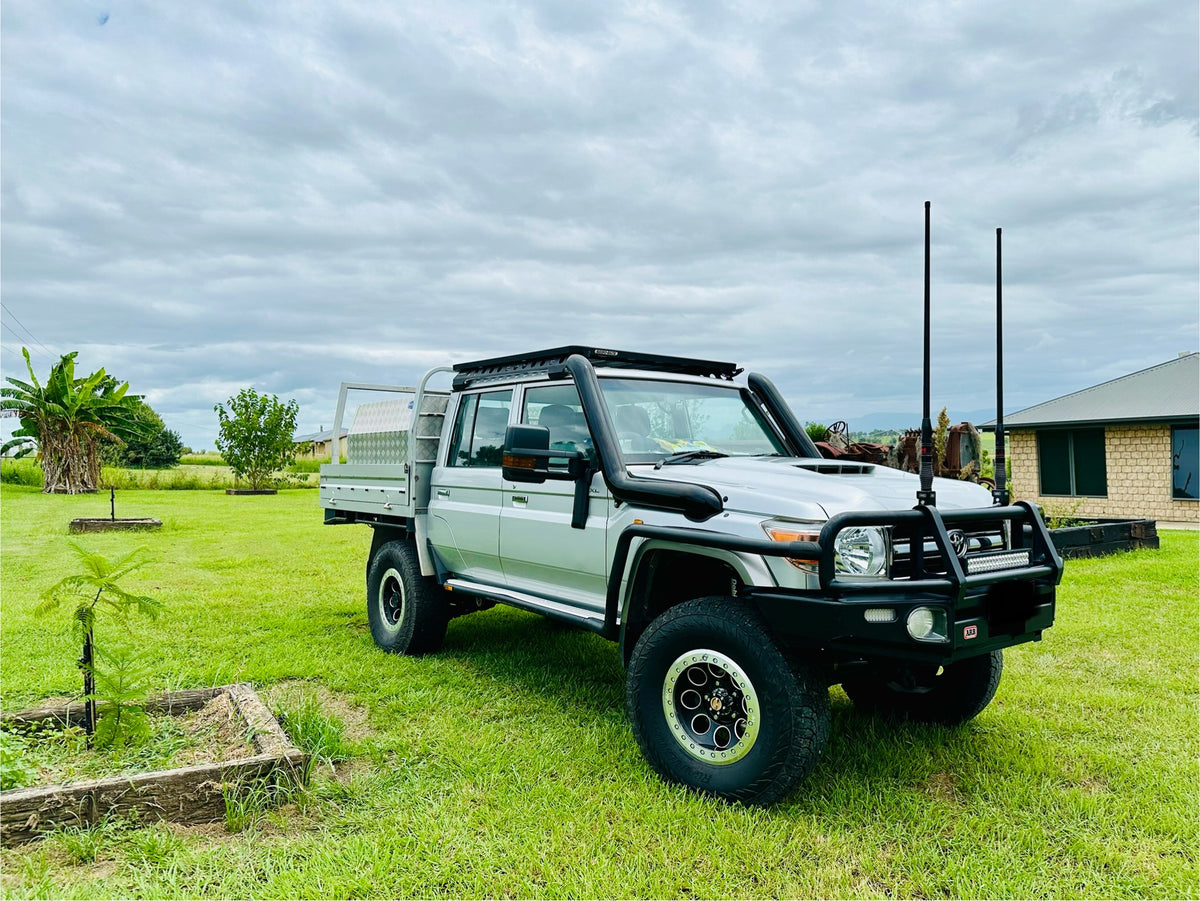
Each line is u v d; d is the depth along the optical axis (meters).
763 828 3.22
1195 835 3.24
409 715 4.62
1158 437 17.11
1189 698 4.89
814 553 3.22
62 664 5.46
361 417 6.82
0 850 2.99
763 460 4.39
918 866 3.00
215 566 10.35
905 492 3.70
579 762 3.91
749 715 3.36
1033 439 19.42
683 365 5.15
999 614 3.39
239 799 3.32
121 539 13.38
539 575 4.89
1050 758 3.92
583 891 2.81
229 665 5.64
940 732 4.31
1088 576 8.99
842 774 3.76
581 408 4.60
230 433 31.09
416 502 5.84
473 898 2.78
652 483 3.86
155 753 3.82
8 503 23.00
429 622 5.82
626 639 4.05
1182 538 12.97
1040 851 3.11
